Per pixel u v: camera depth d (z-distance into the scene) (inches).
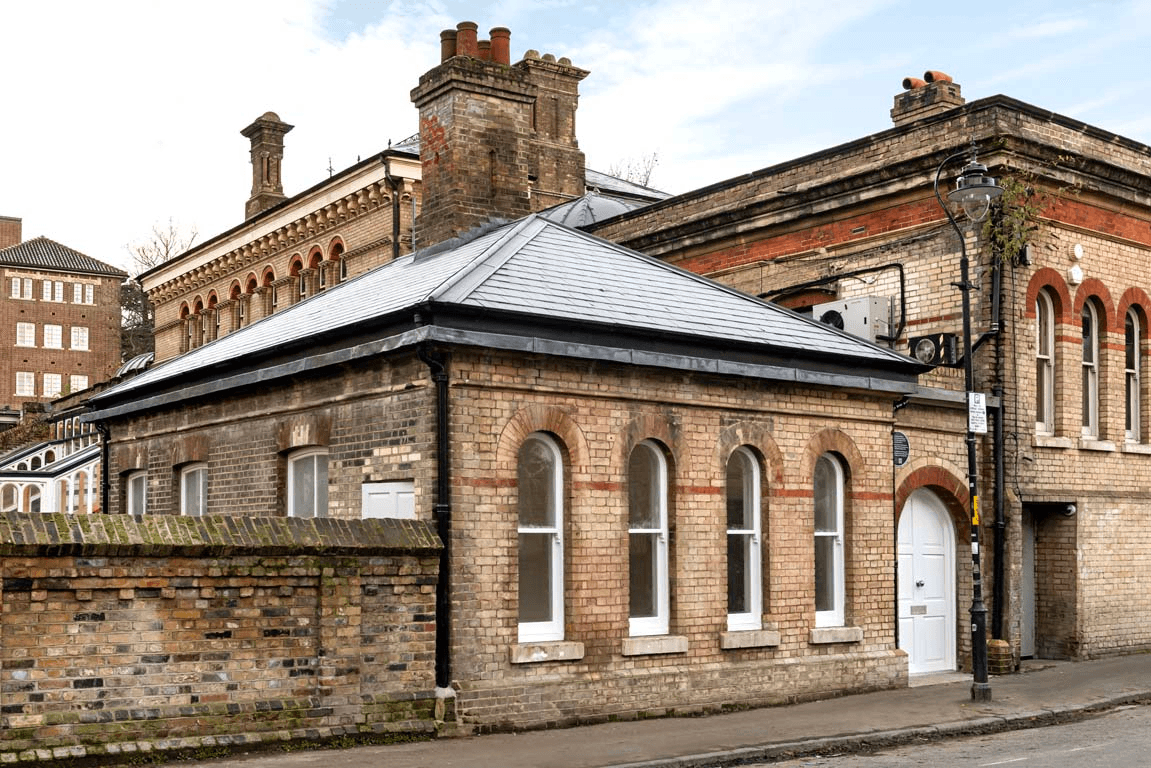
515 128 700.0
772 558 586.9
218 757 424.5
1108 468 790.5
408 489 508.7
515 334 502.9
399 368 514.6
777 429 596.1
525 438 510.0
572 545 520.4
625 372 540.7
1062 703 586.6
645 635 544.4
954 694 613.6
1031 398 741.3
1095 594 773.9
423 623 479.2
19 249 3324.3
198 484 696.4
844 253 826.2
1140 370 828.0
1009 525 717.3
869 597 628.1
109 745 405.4
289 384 594.6
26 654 398.0
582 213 1135.0
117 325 3383.4
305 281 1251.2
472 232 677.9
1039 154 742.5
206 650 432.5
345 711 458.0
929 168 763.4
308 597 456.8
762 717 539.8
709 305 609.3
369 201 1135.6
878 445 639.1
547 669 507.8
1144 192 812.6
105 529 416.5
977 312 733.3
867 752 480.7
